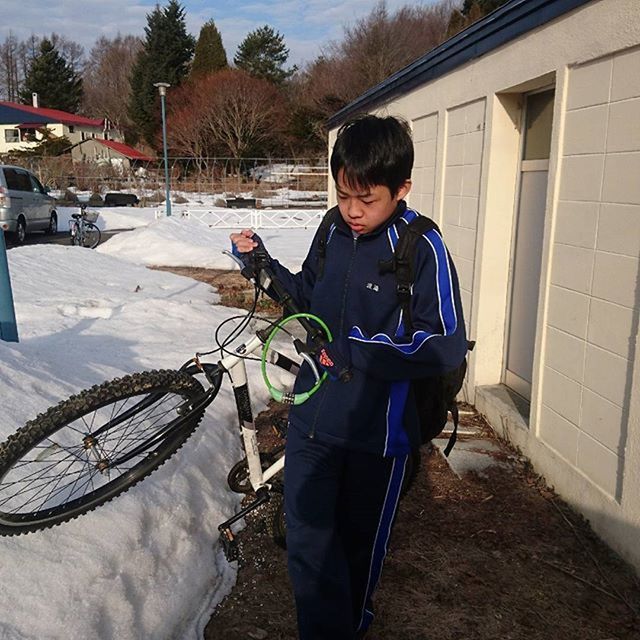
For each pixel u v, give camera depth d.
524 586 2.90
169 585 2.68
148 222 22.28
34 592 2.24
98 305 7.48
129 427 2.74
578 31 3.37
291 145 44.81
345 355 1.97
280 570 2.96
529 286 4.46
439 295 1.94
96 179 34.69
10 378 3.34
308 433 2.14
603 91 3.19
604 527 3.19
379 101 7.33
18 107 49.91
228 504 3.41
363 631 2.46
